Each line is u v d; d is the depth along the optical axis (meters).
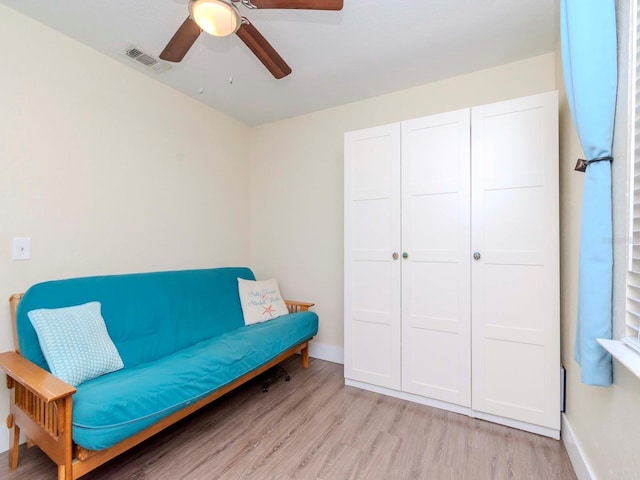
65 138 1.91
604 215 1.06
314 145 3.10
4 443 1.61
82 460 1.22
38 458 1.57
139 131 2.33
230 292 2.68
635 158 0.94
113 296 1.87
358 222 2.36
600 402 1.20
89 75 2.03
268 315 2.72
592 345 1.08
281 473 1.47
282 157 3.30
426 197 2.10
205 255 2.89
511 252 1.84
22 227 1.73
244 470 1.49
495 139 1.90
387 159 2.25
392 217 2.22
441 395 2.04
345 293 2.41
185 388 1.53
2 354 1.52
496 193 1.89
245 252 3.39
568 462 1.54
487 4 1.70
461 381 1.98
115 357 1.65
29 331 1.50
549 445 1.67
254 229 3.47
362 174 2.34
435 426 1.86
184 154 2.69
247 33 1.53
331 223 3.00
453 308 2.00
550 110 1.76
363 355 2.34
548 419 1.74
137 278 2.06
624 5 0.99
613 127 1.04
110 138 2.14
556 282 1.73
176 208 2.62
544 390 1.75
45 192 1.82
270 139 3.38
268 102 2.88
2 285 1.65
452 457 1.58
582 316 1.12
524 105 1.82
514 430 1.81
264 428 1.84
